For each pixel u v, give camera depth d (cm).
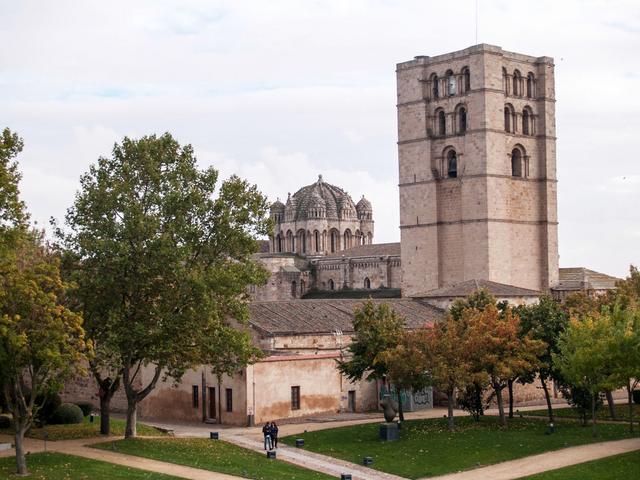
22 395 6469
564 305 11550
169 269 7681
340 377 10406
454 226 14762
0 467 6569
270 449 7806
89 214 7831
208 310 7638
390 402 9238
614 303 10250
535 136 15125
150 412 10638
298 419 9919
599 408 10112
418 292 15112
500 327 8881
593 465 7125
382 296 17850
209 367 9994
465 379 8562
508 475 7006
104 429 8162
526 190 14938
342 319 11294
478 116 14425
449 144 14875
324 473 7106
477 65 14450
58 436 7981
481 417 9738
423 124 15088
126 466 6738
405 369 8769
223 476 6619
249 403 9594
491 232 14388
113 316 7581
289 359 9981
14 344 6050
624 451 7575
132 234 7688
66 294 7450
